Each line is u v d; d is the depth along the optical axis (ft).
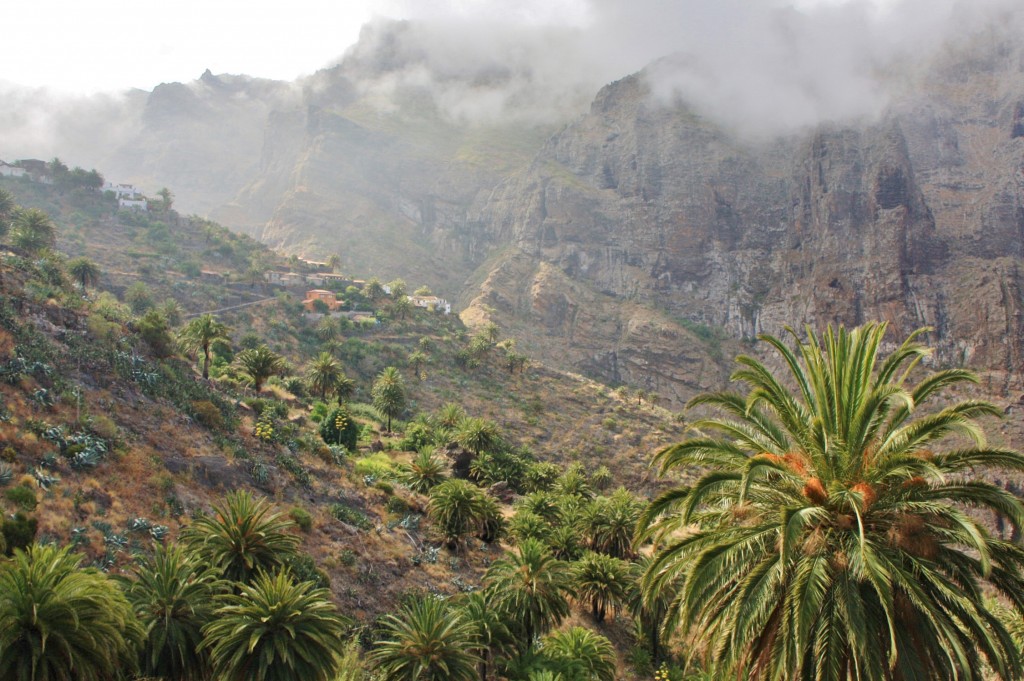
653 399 595.06
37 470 119.65
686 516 49.80
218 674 85.40
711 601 52.75
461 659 110.63
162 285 483.51
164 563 92.07
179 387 192.65
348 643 122.62
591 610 187.42
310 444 217.56
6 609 64.75
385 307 575.38
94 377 167.22
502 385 494.59
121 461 139.54
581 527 225.97
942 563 47.80
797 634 43.39
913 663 44.27
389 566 163.63
